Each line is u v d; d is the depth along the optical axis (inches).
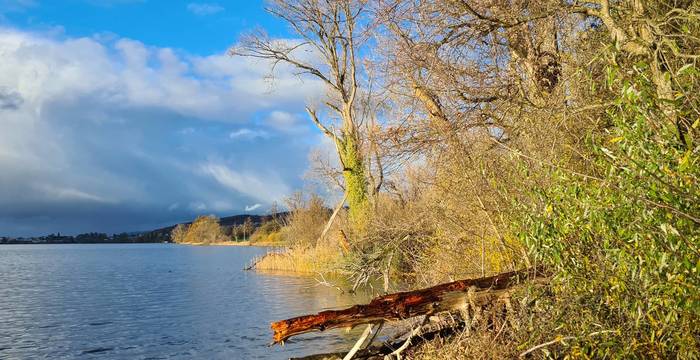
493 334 325.1
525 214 258.2
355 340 539.8
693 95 196.5
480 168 342.6
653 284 204.1
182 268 2188.7
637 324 207.2
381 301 313.4
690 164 177.6
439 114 405.1
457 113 396.2
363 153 473.4
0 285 1537.9
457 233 402.0
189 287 1357.0
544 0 371.6
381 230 495.8
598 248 231.1
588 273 242.5
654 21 258.4
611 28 301.1
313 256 1370.6
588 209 217.2
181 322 819.4
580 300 249.0
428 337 366.9
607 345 231.9
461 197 380.2
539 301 284.5
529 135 324.2
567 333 267.1
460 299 323.3
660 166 187.2
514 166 317.7
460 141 380.8
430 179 420.5
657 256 193.2
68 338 727.7
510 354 303.9
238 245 5354.3
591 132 250.5
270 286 1218.6
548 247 239.3
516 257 368.5
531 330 279.4
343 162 1188.5
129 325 816.3
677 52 216.1
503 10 380.5
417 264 474.3
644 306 219.9
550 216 239.1
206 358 571.5
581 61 318.3
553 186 240.8
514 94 403.5
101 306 1043.9
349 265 749.3
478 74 403.2
